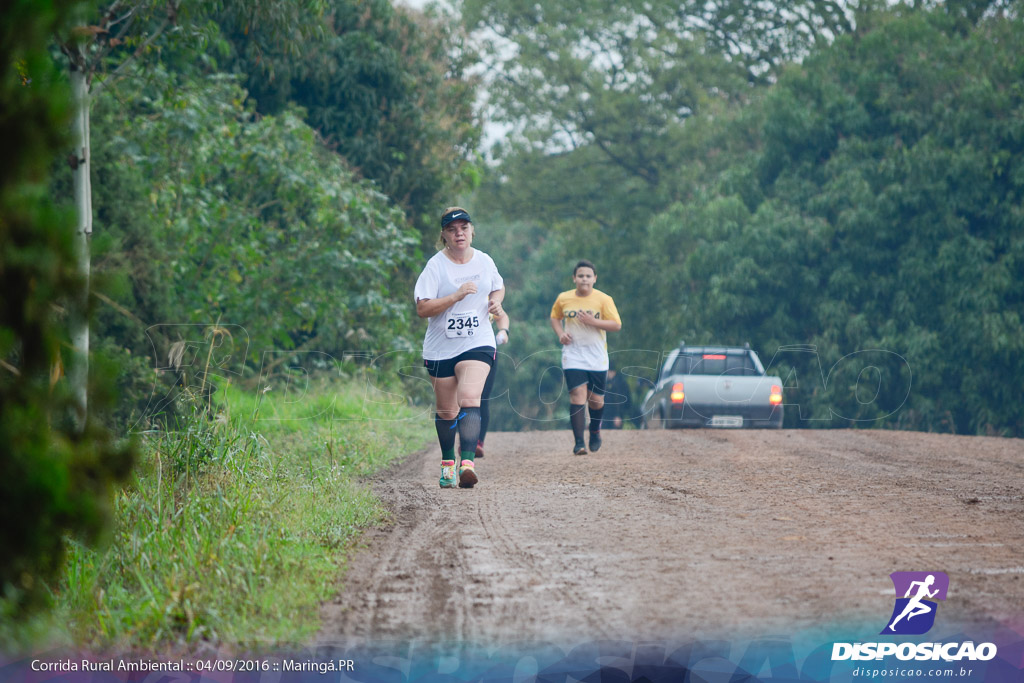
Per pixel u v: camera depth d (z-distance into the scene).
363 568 19.95
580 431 40.22
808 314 98.81
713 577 18.47
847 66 104.12
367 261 61.53
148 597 16.62
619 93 148.12
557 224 164.25
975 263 88.56
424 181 87.56
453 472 30.73
